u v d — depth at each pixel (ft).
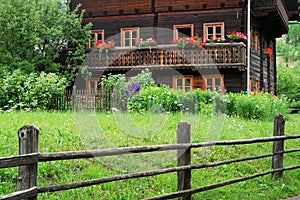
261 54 84.53
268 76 93.15
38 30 71.20
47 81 56.70
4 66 67.87
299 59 248.32
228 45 66.13
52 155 16.20
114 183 23.49
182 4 73.92
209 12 72.79
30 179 15.44
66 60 72.74
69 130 32.07
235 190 25.98
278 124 29.17
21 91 55.11
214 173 28.14
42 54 71.36
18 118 38.50
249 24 69.21
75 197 21.45
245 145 34.91
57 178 22.61
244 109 54.34
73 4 79.36
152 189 24.03
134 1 76.02
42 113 45.91
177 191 21.97
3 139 27.50
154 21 74.95
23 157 14.97
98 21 77.87
